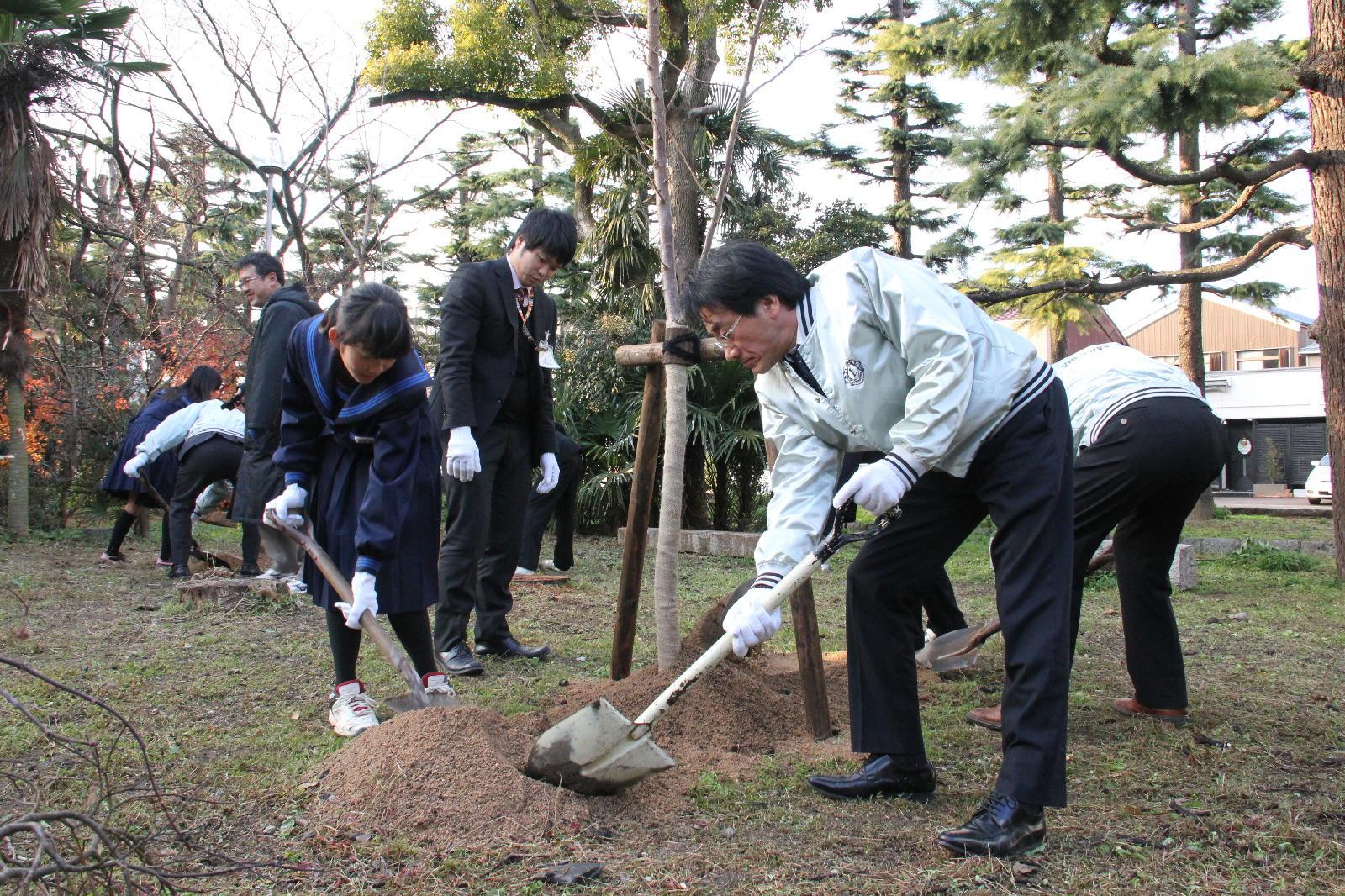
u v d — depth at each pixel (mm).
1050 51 9500
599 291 14391
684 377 3930
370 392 3367
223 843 2596
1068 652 2576
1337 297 8359
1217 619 6223
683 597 6914
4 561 7469
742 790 3033
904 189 22016
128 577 6984
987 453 2650
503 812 2723
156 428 7539
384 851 2537
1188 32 13922
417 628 3646
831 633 5656
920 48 10289
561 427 11367
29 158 8539
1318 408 33594
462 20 12914
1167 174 8914
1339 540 8281
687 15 5820
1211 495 16453
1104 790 3055
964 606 6773
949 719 3881
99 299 10703
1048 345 27422
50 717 3635
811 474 2875
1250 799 2961
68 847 2404
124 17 8859
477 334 4453
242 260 6125
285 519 3516
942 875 2438
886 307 2600
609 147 13578
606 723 2812
